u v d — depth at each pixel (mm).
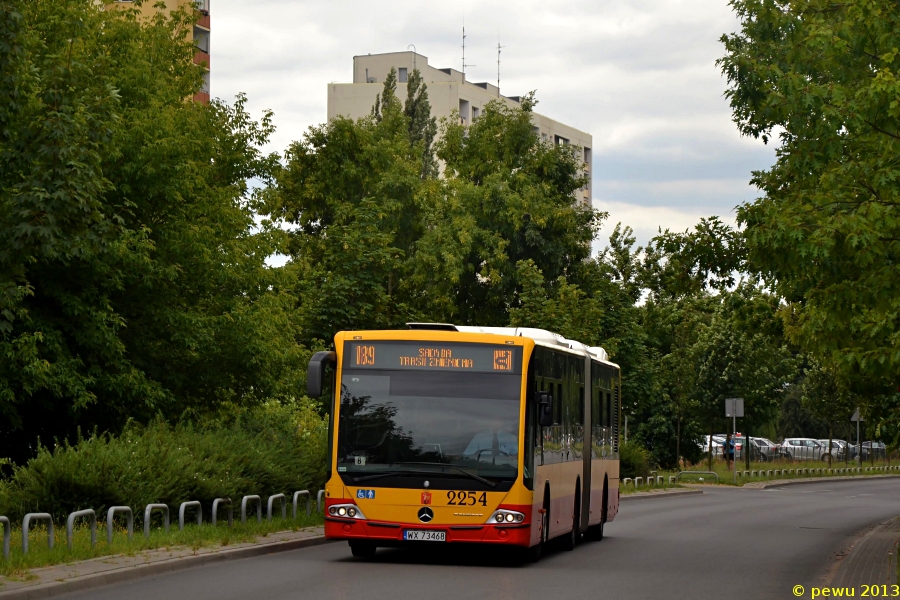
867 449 97438
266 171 36594
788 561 19969
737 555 21109
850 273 17156
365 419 17734
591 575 16844
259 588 14031
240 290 33375
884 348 17203
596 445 24797
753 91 23531
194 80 38188
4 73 17531
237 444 24172
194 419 32906
